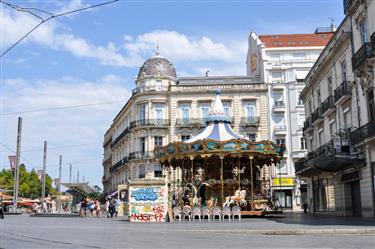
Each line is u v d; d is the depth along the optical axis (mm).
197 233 14750
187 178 29375
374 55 21672
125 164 57594
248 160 29281
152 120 53719
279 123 53438
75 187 48188
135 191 23141
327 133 31172
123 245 10883
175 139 53125
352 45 25391
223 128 28672
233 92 53719
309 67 54281
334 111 29406
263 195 29125
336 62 28734
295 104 53281
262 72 55562
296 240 11945
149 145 53594
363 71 23156
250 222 20328
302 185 51375
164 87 54938
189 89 53969
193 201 25844
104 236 13625
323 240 11852
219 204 27500
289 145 52719
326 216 27406
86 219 28609
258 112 53562
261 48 56125
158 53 58062
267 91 53750
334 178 29688
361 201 24594
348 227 15188
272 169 51969
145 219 22766
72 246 10656
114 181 70312
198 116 53406
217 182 26828
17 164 40844
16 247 10461
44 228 17578
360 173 24438
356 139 23891
